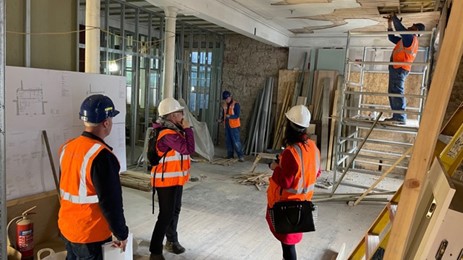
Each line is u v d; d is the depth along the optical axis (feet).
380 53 22.63
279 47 26.03
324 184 18.71
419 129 2.55
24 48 8.89
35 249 8.77
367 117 19.10
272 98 26.45
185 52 26.30
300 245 11.21
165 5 15.80
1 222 4.58
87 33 12.12
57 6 9.66
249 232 11.94
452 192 2.38
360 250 6.02
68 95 9.16
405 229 2.66
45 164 8.75
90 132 5.96
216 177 18.89
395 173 21.54
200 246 10.77
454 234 2.46
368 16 18.12
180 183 9.34
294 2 16.26
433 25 19.25
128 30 23.63
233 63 27.71
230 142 23.68
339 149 18.66
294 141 7.57
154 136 9.16
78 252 6.02
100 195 5.64
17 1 8.66
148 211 13.25
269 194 7.86
